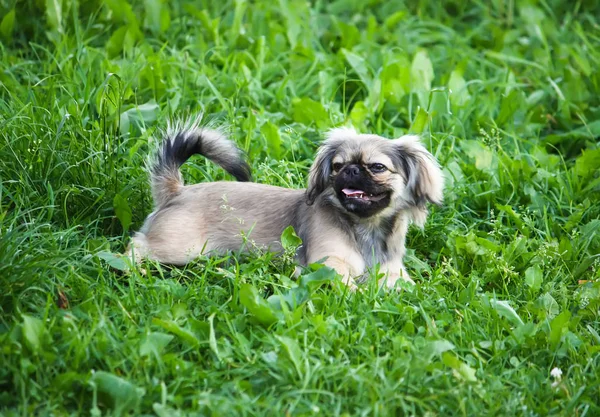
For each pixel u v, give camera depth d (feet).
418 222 23.72
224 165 24.29
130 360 17.29
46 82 29.01
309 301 19.67
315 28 36.94
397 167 22.90
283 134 28.19
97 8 33.96
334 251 22.52
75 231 22.63
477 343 19.36
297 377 17.34
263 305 18.79
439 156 27.78
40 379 16.60
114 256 20.77
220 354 17.87
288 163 26.68
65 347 17.35
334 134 23.45
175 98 28.89
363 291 20.76
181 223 22.93
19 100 26.37
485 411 16.97
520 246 23.77
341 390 17.16
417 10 41.37
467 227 25.72
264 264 21.53
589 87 33.83
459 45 37.27
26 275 19.01
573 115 32.76
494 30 37.99
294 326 18.45
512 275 22.71
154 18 34.37
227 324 18.89
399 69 31.40
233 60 31.91
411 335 19.49
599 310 21.18
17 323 17.47
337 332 18.78
